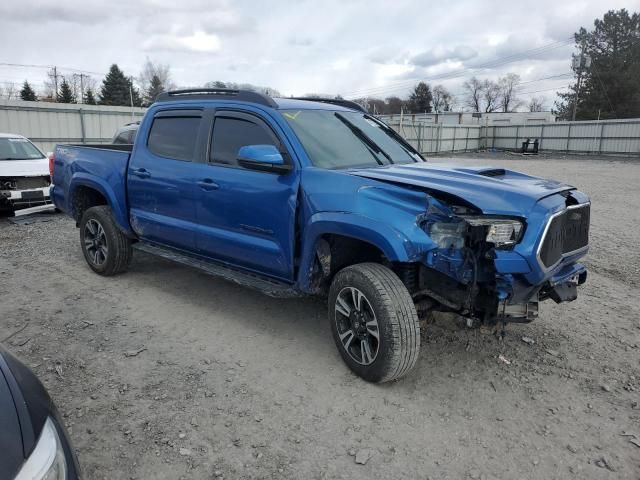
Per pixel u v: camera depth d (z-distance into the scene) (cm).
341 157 426
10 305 515
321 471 282
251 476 278
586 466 289
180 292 554
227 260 470
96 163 588
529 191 350
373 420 328
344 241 400
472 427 323
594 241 836
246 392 357
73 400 346
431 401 350
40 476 179
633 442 309
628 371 395
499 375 386
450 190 342
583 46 6169
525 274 336
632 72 5934
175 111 511
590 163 3219
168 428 317
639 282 615
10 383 207
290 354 414
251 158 390
